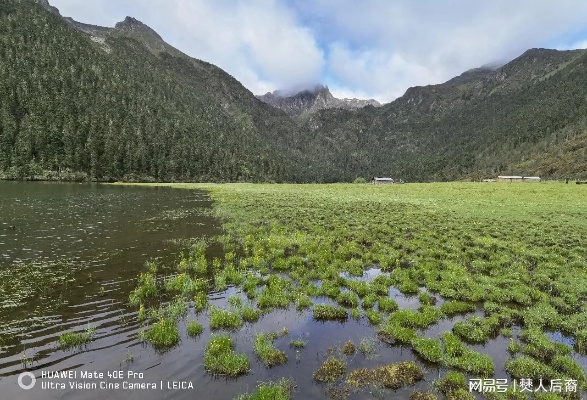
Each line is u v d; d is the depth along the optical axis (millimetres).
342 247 29375
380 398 10859
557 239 31750
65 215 44312
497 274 22906
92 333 14297
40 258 24922
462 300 19203
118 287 19766
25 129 159250
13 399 10211
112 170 162375
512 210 49406
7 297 17922
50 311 16391
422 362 13109
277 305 17969
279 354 12977
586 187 78688
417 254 27969
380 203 61000
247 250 28469
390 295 19844
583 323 15805
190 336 14461
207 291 19672
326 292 19531
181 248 29047
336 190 99375
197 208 55031
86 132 181625
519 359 12867
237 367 12016
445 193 79062
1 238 30688
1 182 110000
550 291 20219
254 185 139875
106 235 33250
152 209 53219
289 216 46156
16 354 12703
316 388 11281
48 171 140500
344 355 13352
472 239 32312
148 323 15398
